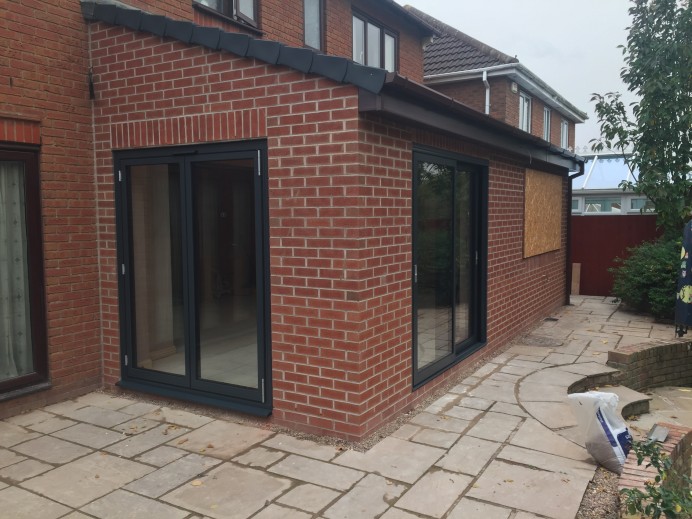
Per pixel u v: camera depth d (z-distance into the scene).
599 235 12.56
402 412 4.93
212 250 4.97
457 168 6.25
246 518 3.28
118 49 5.22
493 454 4.12
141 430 4.61
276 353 4.61
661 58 9.75
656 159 10.12
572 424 4.71
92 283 5.56
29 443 4.36
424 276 5.42
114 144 5.35
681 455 3.89
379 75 3.87
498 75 15.60
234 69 4.58
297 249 4.43
